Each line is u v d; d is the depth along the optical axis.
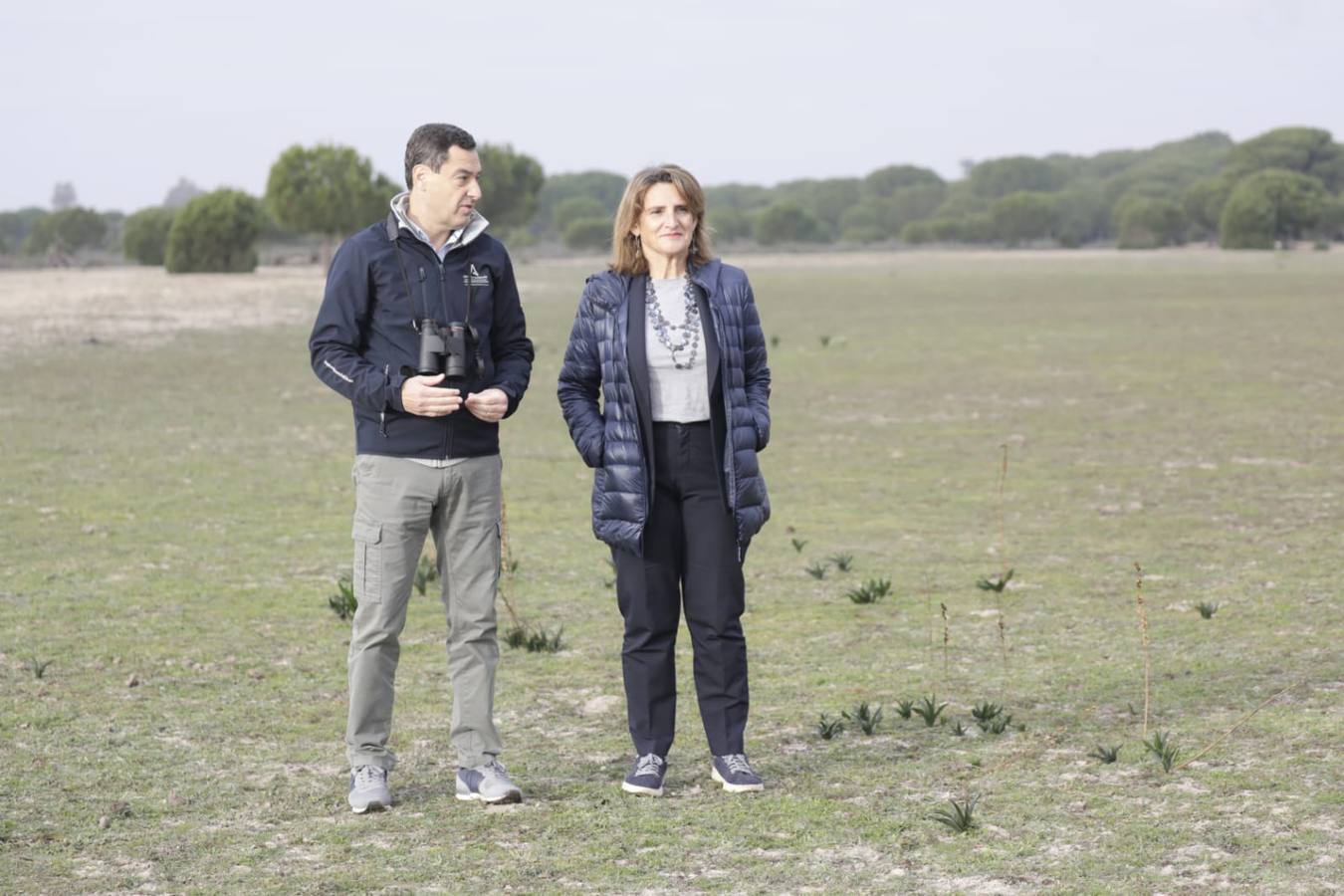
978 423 14.60
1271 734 4.96
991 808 4.31
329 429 14.47
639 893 3.72
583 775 4.77
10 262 86.56
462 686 4.48
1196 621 6.69
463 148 4.26
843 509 10.06
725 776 4.53
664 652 4.57
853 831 4.14
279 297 43.09
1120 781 4.54
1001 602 7.22
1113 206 161.75
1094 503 10.10
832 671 6.03
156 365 21.28
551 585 7.79
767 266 75.25
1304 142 158.12
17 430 14.15
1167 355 21.62
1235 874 3.74
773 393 17.45
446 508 4.39
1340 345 22.80
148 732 5.25
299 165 66.62
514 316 4.54
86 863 3.99
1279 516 9.41
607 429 4.44
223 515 9.83
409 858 4.00
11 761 4.90
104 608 7.19
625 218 4.41
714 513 4.47
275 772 4.80
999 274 58.31
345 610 7.03
